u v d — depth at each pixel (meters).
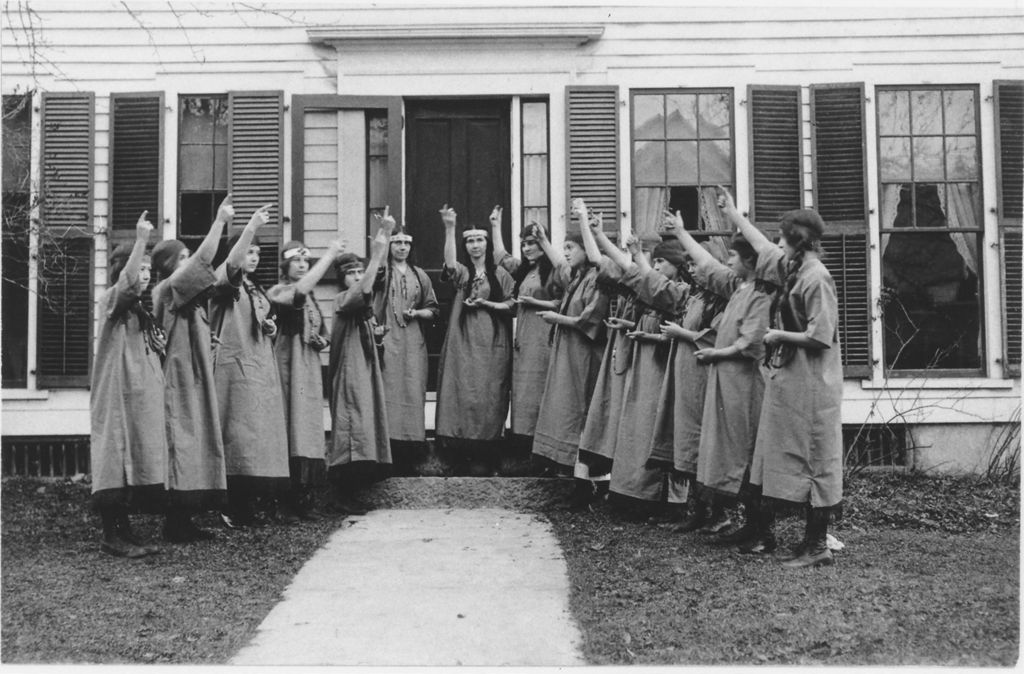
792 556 5.47
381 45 8.29
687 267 6.59
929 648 4.28
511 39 8.29
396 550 5.93
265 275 8.24
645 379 6.46
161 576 5.37
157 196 8.21
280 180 8.24
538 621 4.76
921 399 8.19
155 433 5.61
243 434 6.20
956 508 7.04
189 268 5.77
